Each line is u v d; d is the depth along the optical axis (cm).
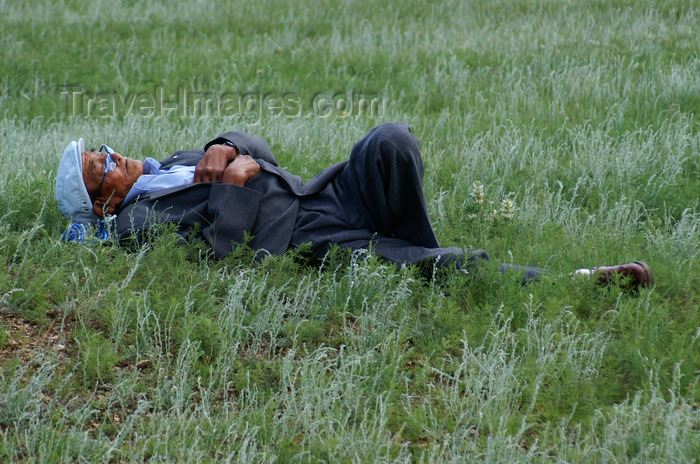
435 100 3359
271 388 1150
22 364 1159
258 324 1285
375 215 1573
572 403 1105
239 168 1619
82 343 1193
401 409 1112
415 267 1459
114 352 1184
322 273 1561
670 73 3359
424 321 1375
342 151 2544
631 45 3944
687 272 1534
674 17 4447
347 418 1044
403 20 5081
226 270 1510
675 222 1895
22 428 1016
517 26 4641
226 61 4072
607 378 1164
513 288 1404
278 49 4400
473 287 1453
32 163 2277
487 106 3238
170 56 4259
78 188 1594
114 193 1645
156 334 1229
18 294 1322
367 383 1149
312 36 4803
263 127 2930
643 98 3019
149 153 2572
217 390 1122
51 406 1041
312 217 1617
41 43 4566
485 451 1004
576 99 3145
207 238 1561
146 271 1485
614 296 1414
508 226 1819
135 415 1022
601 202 2019
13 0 5512
